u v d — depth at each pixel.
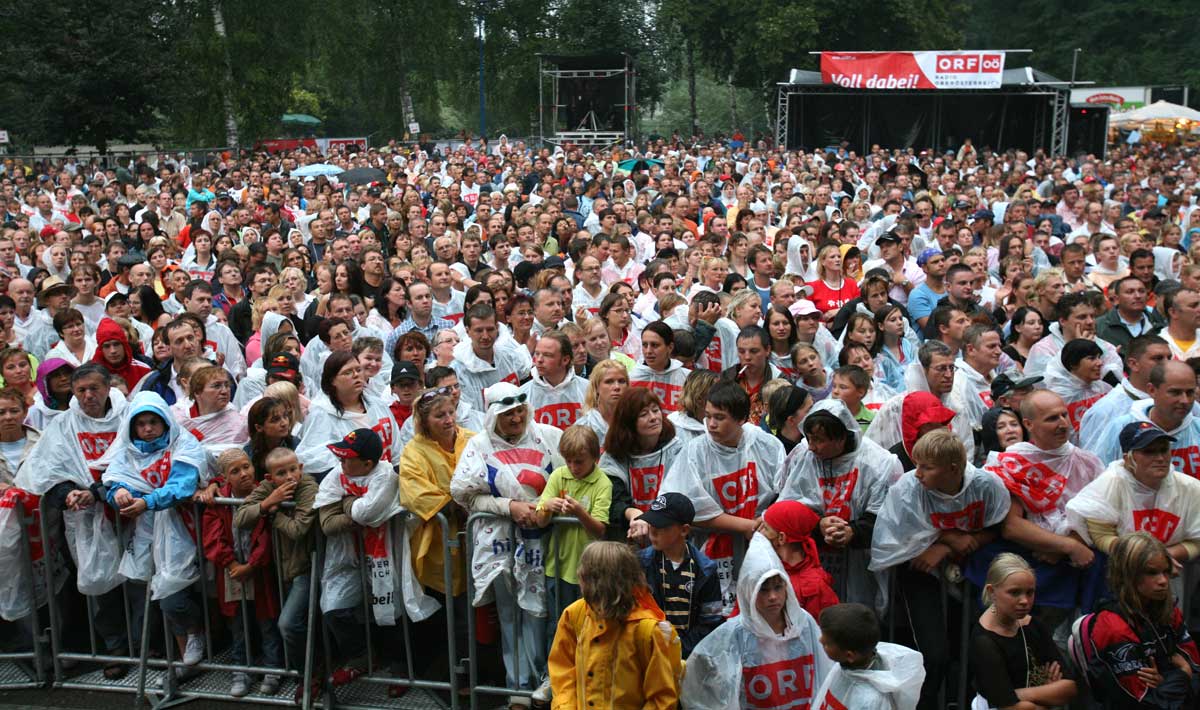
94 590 6.06
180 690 6.00
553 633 5.61
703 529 5.47
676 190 18.20
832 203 17.66
